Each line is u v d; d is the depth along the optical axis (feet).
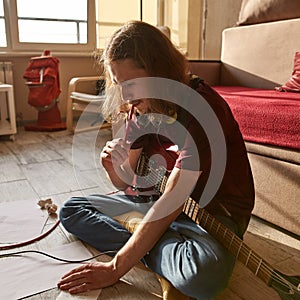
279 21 6.06
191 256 2.54
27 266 3.08
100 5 10.10
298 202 3.60
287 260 3.28
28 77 9.07
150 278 2.94
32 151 7.20
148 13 10.62
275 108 3.77
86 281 2.75
